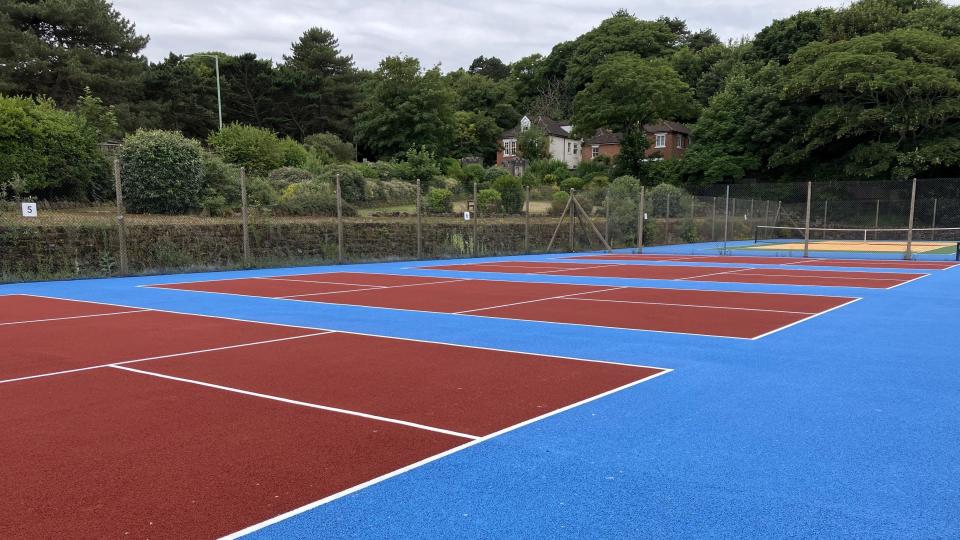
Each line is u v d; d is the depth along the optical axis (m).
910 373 6.12
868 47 42.53
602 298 12.08
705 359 6.77
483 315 9.88
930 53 41.78
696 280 15.77
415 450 4.07
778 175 50.97
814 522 3.11
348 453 4.01
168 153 20.03
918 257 24.45
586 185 52.50
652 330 8.57
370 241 21.58
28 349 7.15
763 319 9.52
